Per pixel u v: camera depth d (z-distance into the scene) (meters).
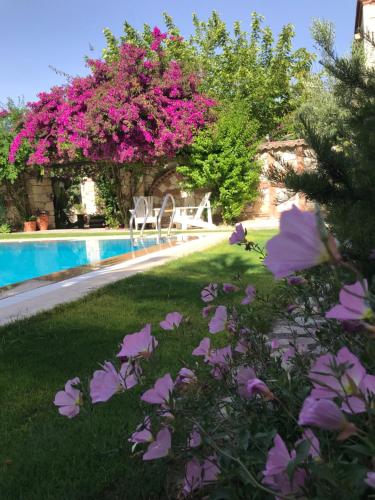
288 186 2.62
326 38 2.88
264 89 19.97
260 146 13.78
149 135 12.61
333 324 1.47
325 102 10.17
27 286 5.25
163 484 1.49
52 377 2.49
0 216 16.55
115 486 1.56
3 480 1.60
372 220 2.01
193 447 1.12
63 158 14.26
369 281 1.79
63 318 3.69
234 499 1.01
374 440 0.64
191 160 13.50
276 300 1.59
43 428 1.94
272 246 0.58
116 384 1.08
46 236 13.34
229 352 1.38
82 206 20.00
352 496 0.70
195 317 3.55
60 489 1.53
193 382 1.24
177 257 7.01
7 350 2.95
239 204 13.73
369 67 2.86
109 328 3.37
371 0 11.62
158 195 15.80
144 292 4.55
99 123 12.25
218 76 20.89
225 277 5.19
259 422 1.18
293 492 0.78
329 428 0.63
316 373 0.71
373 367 0.98
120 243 11.16
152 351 1.09
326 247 0.57
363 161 2.42
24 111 15.48
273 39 21.14
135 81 12.57
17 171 15.49
